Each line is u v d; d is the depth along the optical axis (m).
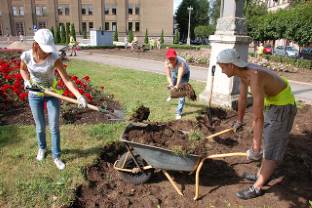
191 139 4.12
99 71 13.84
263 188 4.29
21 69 4.29
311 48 30.64
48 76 4.20
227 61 3.46
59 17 62.84
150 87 10.02
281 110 3.66
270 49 33.41
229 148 5.31
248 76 3.52
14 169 4.34
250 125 6.26
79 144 5.16
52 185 3.98
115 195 4.04
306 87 12.58
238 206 3.89
